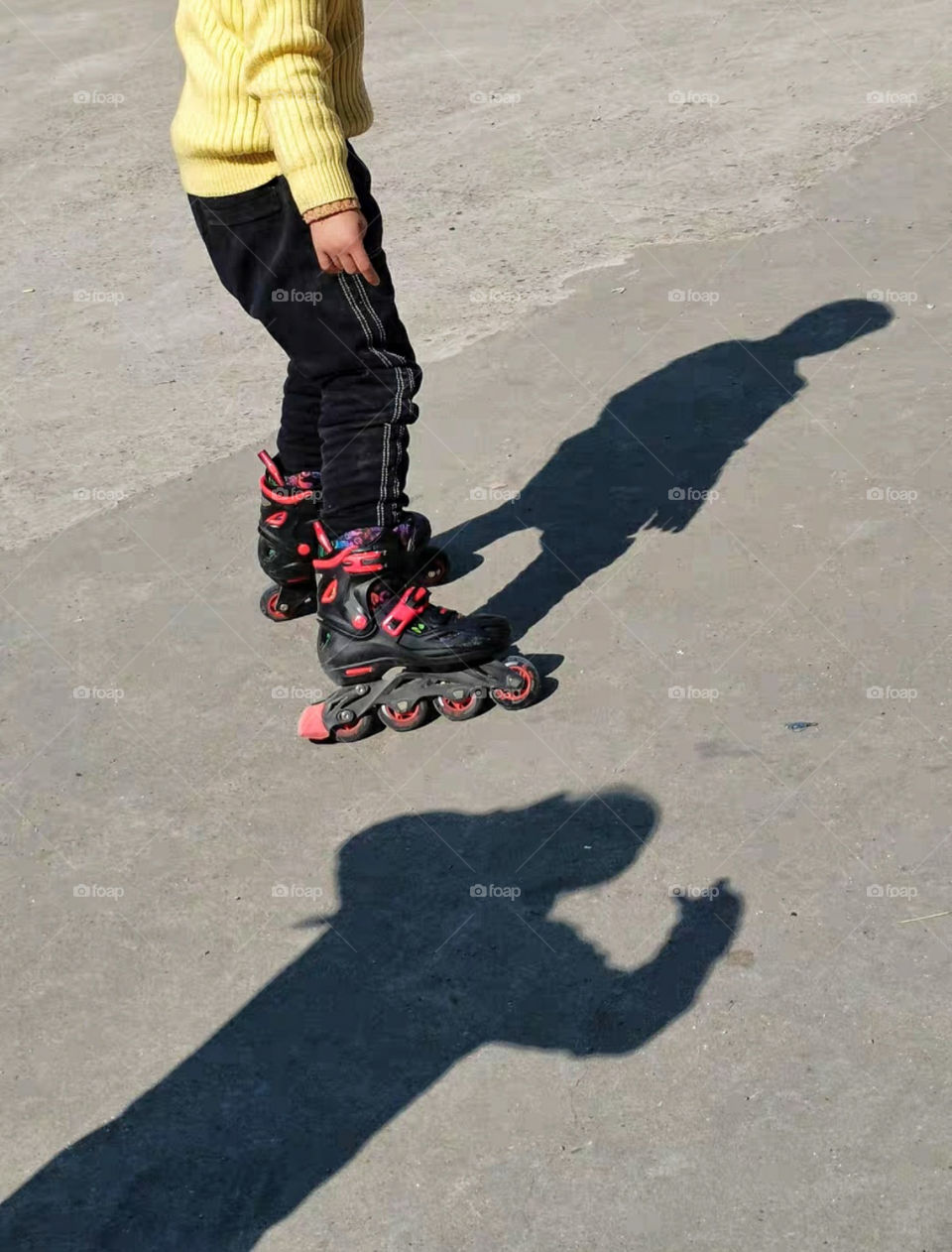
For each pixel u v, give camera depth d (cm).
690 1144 229
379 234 318
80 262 626
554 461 432
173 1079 248
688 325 506
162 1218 225
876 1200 217
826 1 893
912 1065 238
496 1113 237
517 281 556
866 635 343
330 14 301
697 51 820
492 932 273
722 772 306
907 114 686
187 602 385
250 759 326
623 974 261
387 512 326
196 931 280
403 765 319
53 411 499
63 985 270
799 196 605
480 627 329
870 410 441
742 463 420
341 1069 247
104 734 338
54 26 998
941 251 544
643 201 618
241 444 465
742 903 273
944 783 296
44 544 418
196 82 301
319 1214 223
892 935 263
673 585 368
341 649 329
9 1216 227
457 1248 217
